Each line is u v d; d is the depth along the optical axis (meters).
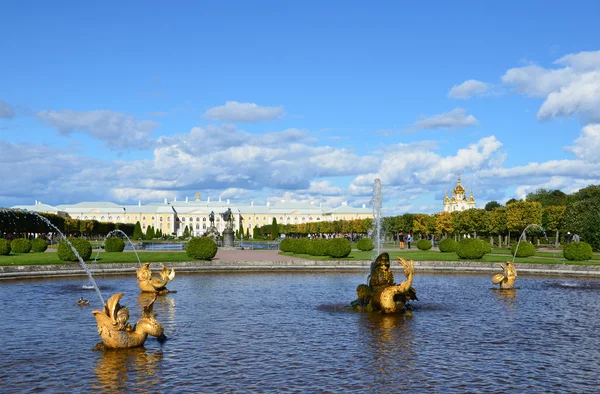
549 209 82.62
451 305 23.86
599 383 12.98
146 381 13.01
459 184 155.12
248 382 12.91
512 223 81.69
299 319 20.45
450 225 103.75
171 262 39.88
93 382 12.94
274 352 15.59
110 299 16.08
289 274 38.12
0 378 13.24
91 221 131.00
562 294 27.66
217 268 40.09
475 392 12.29
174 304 23.92
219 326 19.12
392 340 17.06
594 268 36.94
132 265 38.62
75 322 19.84
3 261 39.34
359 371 13.77
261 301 24.83
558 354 15.47
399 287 21.30
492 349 15.98
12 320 20.20
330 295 26.84
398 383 12.85
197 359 14.88
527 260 43.41
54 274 35.34
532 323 19.81
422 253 52.62
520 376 13.44
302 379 13.14
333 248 47.12
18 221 89.88
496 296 26.81
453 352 15.62
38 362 14.60
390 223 119.38
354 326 19.20
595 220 60.47
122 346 15.80
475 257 44.25
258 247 80.38
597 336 17.70
